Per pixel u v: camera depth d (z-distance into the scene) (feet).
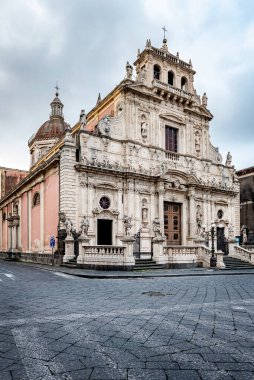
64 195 80.07
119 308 28.19
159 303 30.81
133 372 14.80
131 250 67.15
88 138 86.22
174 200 101.30
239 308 28.96
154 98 100.63
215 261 76.84
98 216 85.20
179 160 105.29
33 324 22.67
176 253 76.64
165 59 106.93
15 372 14.70
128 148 92.63
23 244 113.80
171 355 16.98
